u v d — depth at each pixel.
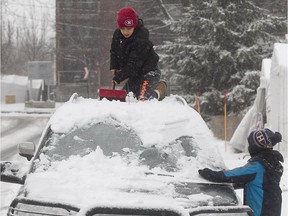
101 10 65.75
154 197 6.14
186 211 5.79
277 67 20.05
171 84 41.41
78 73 69.19
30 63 62.00
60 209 6.05
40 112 53.00
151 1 64.38
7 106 64.94
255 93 38.16
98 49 65.62
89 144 7.12
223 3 40.41
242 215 6.20
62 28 68.50
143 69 9.81
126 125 7.41
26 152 7.57
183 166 6.92
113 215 5.90
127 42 9.83
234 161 19.58
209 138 7.48
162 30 64.00
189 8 41.03
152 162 6.92
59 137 7.24
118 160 6.84
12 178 7.18
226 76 39.81
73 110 7.68
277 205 7.03
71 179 6.46
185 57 40.22
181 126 7.52
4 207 12.58
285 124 19.64
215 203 6.21
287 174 15.10
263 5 52.16
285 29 41.47
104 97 8.35
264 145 7.13
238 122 37.72
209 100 39.16
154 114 7.65
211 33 39.41
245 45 40.16
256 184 6.97
